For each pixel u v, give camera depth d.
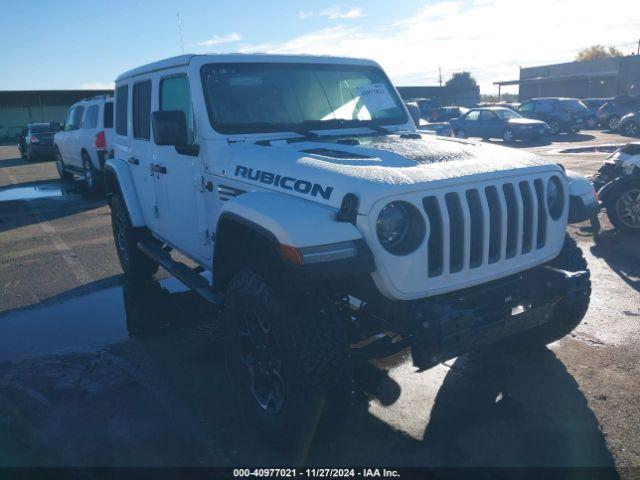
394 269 2.90
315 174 3.15
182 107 4.42
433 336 2.84
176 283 6.46
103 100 12.29
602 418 3.47
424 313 2.89
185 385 4.10
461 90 51.31
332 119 4.43
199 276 4.52
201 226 4.32
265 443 3.34
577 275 3.38
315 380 2.90
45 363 4.52
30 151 22.11
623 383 3.86
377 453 3.22
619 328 4.73
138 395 3.97
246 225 3.11
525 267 3.39
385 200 2.86
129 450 3.34
